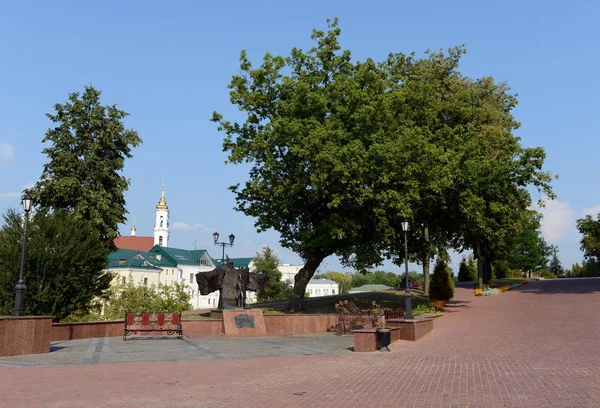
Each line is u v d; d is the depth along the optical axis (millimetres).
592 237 69312
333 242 29812
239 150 30016
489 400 8805
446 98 35062
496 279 65875
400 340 18844
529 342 16828
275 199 29531
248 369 13062
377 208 27234
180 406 8953
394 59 33125
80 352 16516
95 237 27594
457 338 18891
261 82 30891
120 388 10562
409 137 26562
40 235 25906
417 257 35281
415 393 9641
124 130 41125
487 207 31016
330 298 40156
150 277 87000
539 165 30047
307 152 26016
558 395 8961
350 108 28578
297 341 20406
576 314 24344
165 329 21797
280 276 71562
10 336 15391
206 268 111375
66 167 38344
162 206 128000
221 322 23406
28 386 10672
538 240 73875
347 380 11281
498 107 40438
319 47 31531
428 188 27688
